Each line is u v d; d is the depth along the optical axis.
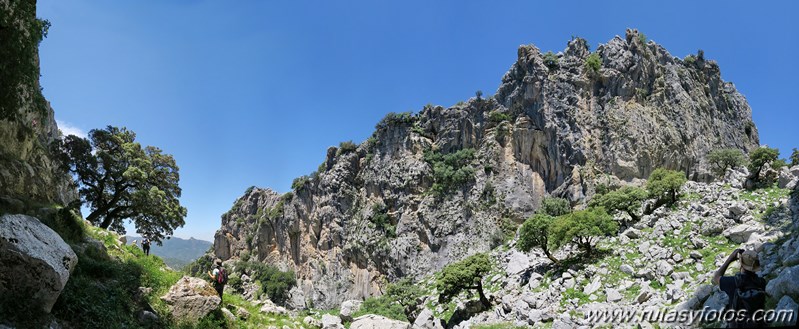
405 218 97.06
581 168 79.75
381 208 103.44
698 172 80.44
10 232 13.66
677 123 82.94
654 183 49.00
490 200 87.19
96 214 38.03
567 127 84.38
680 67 95.50
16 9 16.53
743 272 8.00
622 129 80.75
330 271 105.06
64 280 14.27
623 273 34.66
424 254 90.38
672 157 79.12
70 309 15.09
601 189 74.75
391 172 105.88
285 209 125.19
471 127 98.94
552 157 84.81
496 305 41.97
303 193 121.75
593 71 87.56
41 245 14.23
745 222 36.00
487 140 93.81
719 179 75.81
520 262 50.59
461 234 87.44
